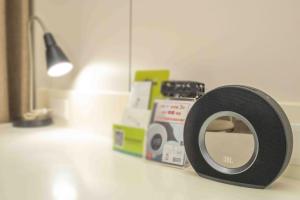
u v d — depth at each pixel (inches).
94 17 36.9
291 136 17.7
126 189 18.3
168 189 18.3
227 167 19.3
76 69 40.3
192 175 21.0
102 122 35.3
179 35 27.9
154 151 24.0
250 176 18.3
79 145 30.2
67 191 17.8
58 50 36.6
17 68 43.8
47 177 20.4
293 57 21.1
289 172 20.4
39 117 41.6
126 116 28.5
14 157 25.5
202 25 26.1
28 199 16.6
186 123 20.8
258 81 22.9
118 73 34.2
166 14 28.8
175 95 25.1
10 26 43.8
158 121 24.3
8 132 36.9
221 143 19.6
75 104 39.1
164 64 29.3
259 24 22.6
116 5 33.9
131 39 32.5
